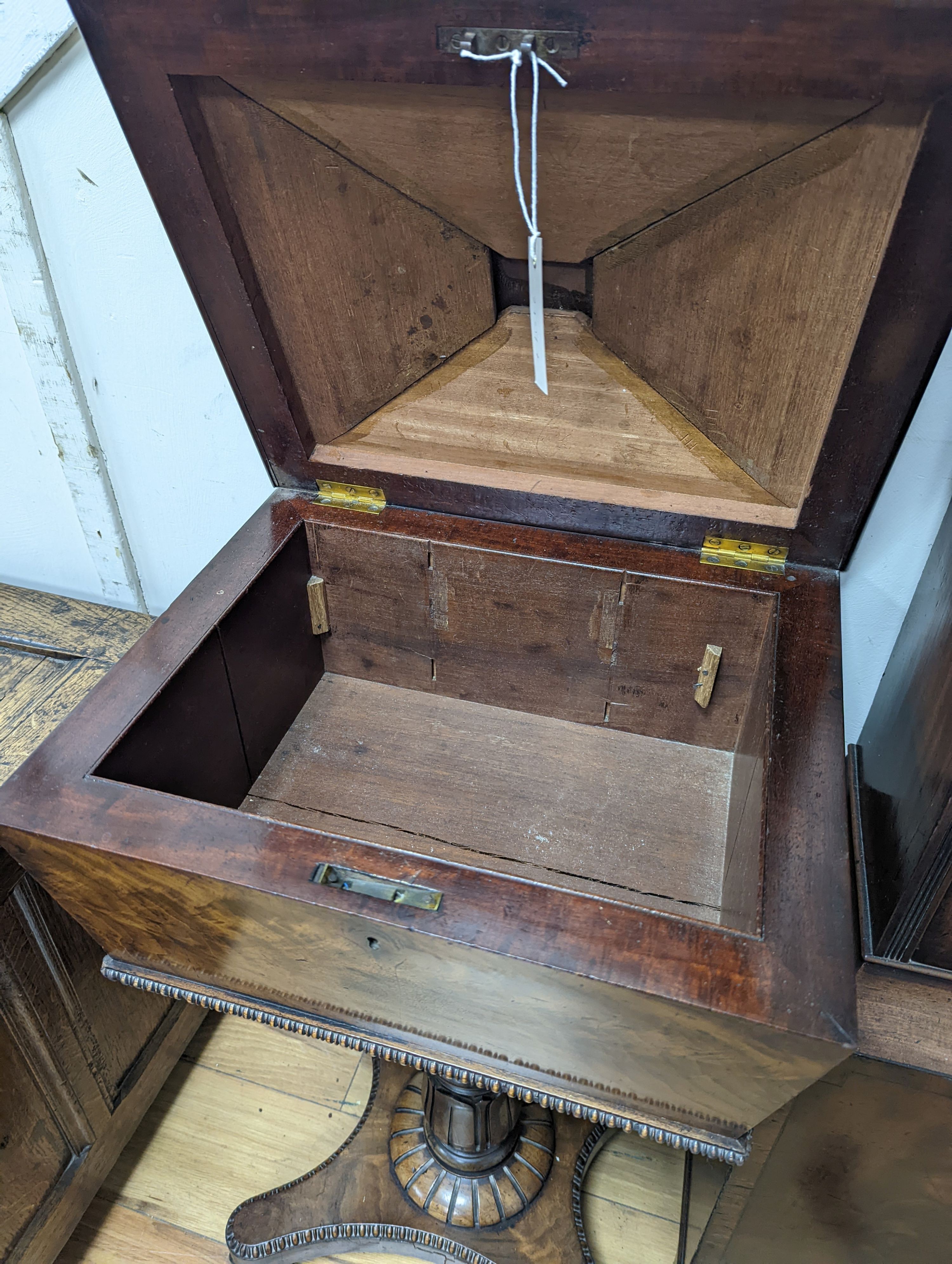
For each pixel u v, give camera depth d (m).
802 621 0.97
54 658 1.26
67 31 1.04
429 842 1.07
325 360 1.05
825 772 0.80
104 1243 1.23
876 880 0.91
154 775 0.92
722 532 1.04
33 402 1.43
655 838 1.08
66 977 1.07
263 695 1.13
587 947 0.66
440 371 1.07
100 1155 1.22
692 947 0.66
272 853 0.72
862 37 0.65
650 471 1.05
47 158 1.17
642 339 0.96
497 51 0.73
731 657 1.07
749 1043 0.64
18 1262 1.11
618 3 0.68
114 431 1.44
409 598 1.18
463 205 0.90
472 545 1.10
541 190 0.86
